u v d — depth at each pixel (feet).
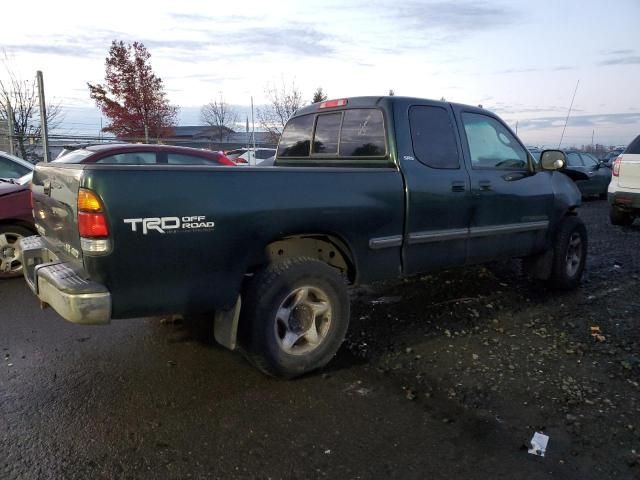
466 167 15.03
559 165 16.89
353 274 13.07
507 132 16.97
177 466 8.79
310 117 16.81
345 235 12.32
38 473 8.56
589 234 32.50
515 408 10.71
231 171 10.68
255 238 10.94
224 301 10.85
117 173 9.41
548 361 12.96
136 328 15.23
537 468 8.79
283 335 11.66
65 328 15.21
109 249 9.34
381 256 13.16
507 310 16.90
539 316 16.34
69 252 10.73
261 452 9.20
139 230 9.54
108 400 11.00
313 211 11.62
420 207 13.67
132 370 12.46
